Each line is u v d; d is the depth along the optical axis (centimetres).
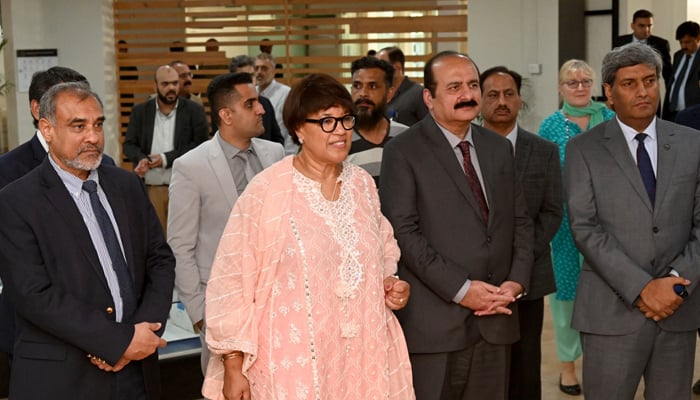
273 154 393
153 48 1056
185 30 1087
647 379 352
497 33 950
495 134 349
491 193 335
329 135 280
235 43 1021
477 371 335
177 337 454
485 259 330
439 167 333
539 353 405
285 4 1010
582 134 360
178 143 739
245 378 283
